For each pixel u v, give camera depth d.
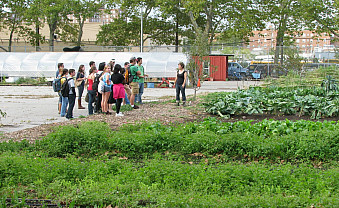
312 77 21.12
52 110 16.80
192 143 8.55
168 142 8.80
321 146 7.89
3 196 5.44
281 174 6.27
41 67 37.97
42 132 10.62
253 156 8.09
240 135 8.73
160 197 5.36
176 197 5.32
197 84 19.33
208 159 7.99
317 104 12.90
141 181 6.16
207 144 8.45
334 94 14.35
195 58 18.62
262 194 5.63
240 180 6.06
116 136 9.23
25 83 36.72
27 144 9.01
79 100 17.27
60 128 10.23
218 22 44.81
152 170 6.54
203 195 5.54
